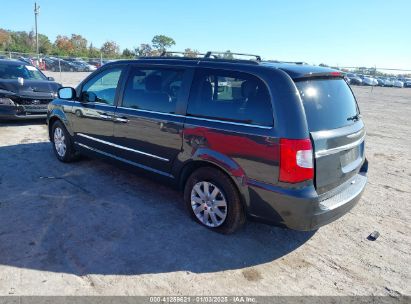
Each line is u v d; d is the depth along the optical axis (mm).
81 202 4301
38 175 5152
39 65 31547
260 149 3104
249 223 3977
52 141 5988
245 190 3277
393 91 35594
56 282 2828
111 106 4617
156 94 4074
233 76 3391
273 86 3104
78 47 77000
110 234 3588
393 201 4883
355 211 4492
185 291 2814
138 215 4031
